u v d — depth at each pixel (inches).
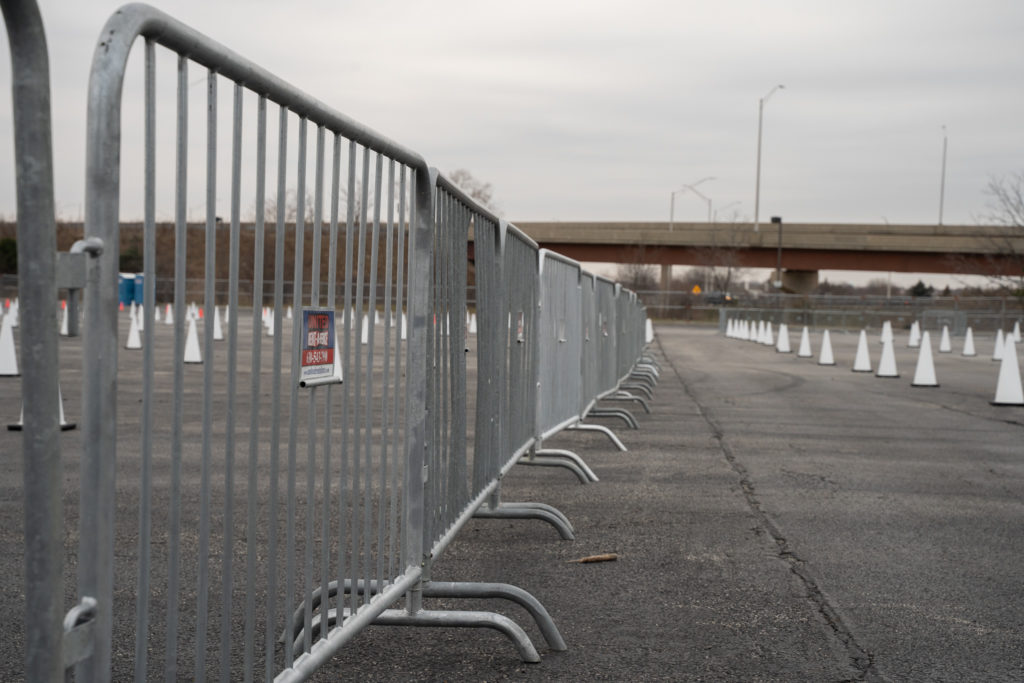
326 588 125.3
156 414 430.6
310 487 120.5
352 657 157.0
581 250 3152.1
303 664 118.8
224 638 100.0
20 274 66.4
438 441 166.2
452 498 179.8
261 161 103.3
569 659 157.8
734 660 158.6
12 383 550.3
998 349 1179.3
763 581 204.7
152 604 179.9
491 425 213.2
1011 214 2235.5
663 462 360.2
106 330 73.8
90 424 73.6
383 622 155.5
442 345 169.8
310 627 121.3
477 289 194.9
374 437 384.5
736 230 2962.6
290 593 118.1
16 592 183.5
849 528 256.2
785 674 152.9
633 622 177.2
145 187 82.4
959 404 604.1
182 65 86.8
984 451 403.9
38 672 68.6
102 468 74.4
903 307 2375.7
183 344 90.1
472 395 503.8
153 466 309.4
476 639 167.5
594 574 208.4
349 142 126.8
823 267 2999.5
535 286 280.7
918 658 161.0
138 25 76.4
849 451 396.8
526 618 179.3
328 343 123.2
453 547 229.6
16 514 245.0
